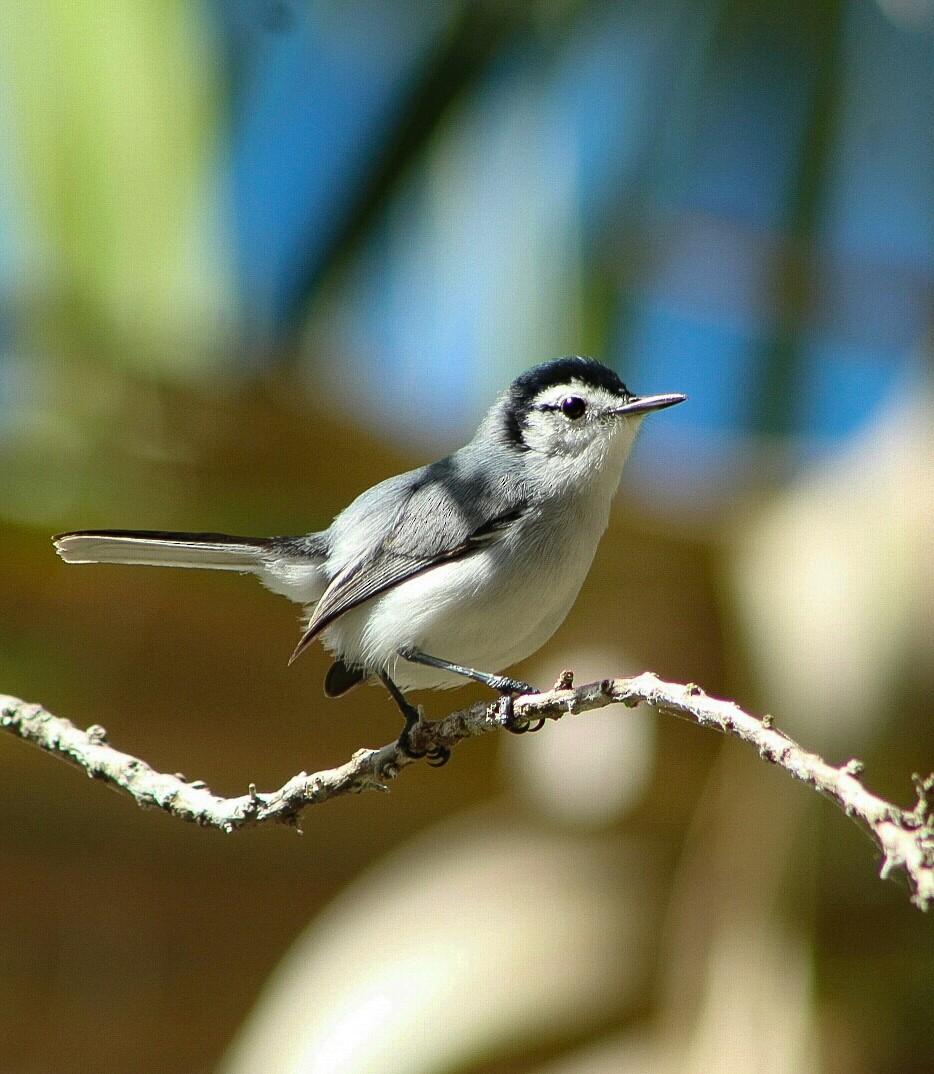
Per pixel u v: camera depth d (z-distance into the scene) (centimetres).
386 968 902
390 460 1067
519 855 957
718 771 952
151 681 1030
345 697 1058
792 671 899
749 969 902
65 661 1013
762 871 920
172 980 1007
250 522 1046
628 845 964
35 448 1015
